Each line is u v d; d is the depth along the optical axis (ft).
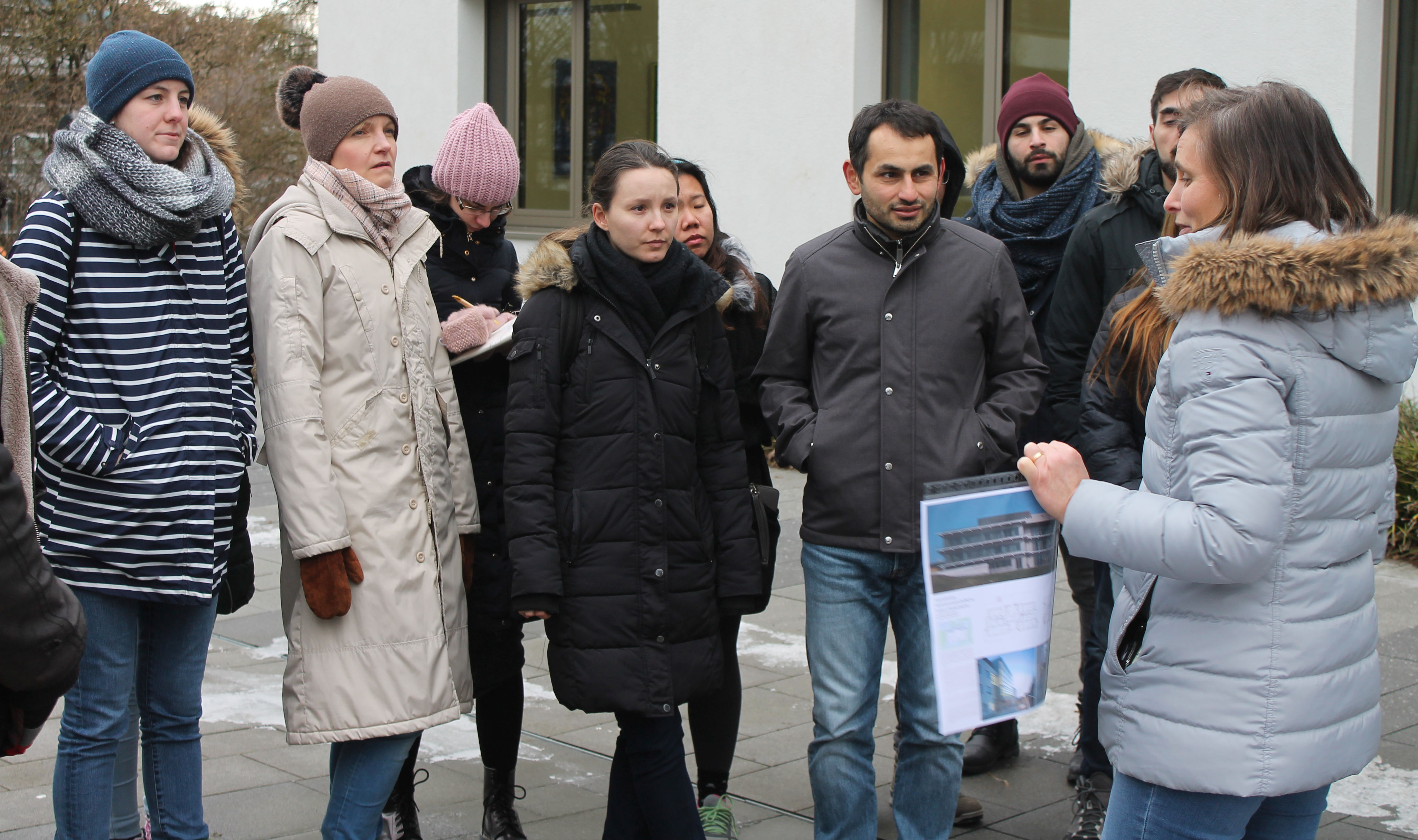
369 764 9.89
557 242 10.30
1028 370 10.49
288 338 9.60
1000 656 8.57
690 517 10.03
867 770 10.40
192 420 9.62
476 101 39.52
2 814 12.17
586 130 37.81
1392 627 17.83
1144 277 10.86
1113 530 7.27
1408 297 6.84
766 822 12.32
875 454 10.16
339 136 10.23
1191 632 7.17
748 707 15.62
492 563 11.38
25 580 6.66
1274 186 7.09
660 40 33.96
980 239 10.51
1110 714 7.63
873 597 10.36
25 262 9.06
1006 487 8.55
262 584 21.76
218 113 56.90
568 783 13.39
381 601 9.77
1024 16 28.48
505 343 10.87
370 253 10.16
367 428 9.91
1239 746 6.98
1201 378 6.97
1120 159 11.98
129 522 9.35
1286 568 6.98
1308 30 23.12
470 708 10.50
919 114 10.12
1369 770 13.05
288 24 59.11
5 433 8.12
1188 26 24.61
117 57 9.40
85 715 9.46
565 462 9.98
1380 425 7.13
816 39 30.91
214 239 9.95
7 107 50.08
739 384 11.78
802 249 10.77
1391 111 23.24
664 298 10.09
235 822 12.16
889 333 10.21
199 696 10.26
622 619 9.81
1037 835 11.80
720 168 33.06
